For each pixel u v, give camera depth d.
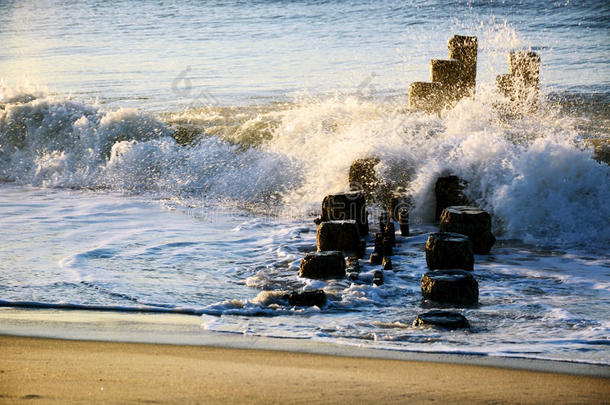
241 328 15.04
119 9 136.62
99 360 12.30
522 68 38.12
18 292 17.95
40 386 10.60
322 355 13.03
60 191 33.12
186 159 34.28
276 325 15.38
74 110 39.81
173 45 86.12
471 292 17.48
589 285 19.09
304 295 17.06
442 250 20.36
